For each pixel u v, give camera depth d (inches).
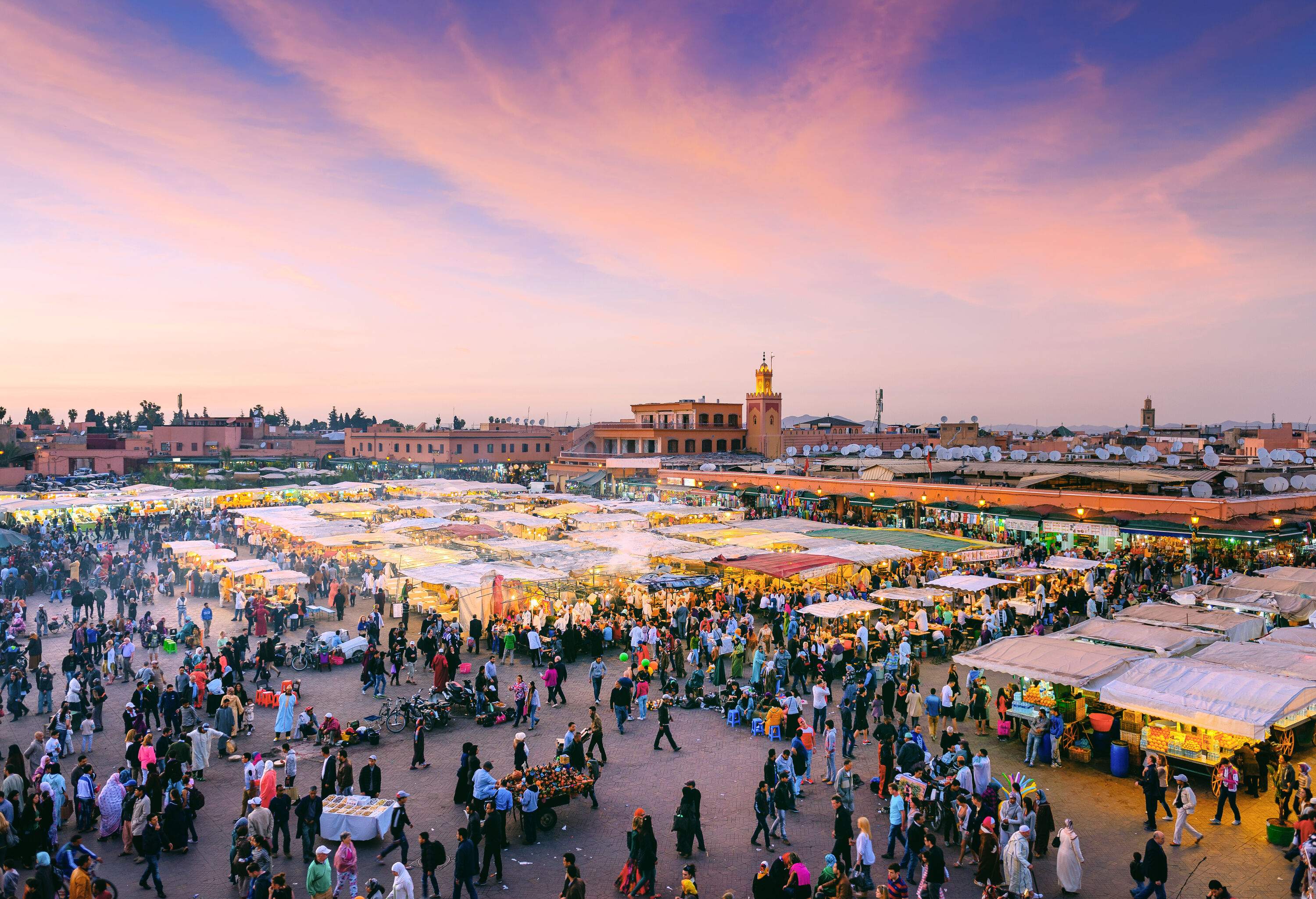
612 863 585.3
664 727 796.0
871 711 892.0
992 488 1866.4
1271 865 570.6
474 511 2129.7
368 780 644.7
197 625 1197.7
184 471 3870.6
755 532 1647.4
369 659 949.2
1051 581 1326.3
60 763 735.1
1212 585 1175.0
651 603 1272.1
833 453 3250.5
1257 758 684.7
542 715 894.4
